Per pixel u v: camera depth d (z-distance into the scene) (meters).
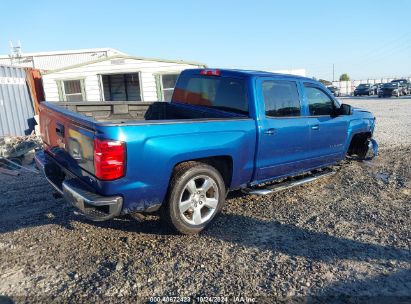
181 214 3.98
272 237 4.16
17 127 13.20
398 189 5.95
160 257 3.68
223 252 3.79
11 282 3.23
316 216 4.78
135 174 3.49
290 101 5.15
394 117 17.19
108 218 3.50
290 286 3.20
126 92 19.66
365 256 3.73
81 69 15.80
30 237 4.11
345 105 5.85
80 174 3.77
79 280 3.27
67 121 3.85
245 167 4.54
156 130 3.59
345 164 7.54
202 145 3.95
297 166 5.43
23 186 6.13
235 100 4.80
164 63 15.91
